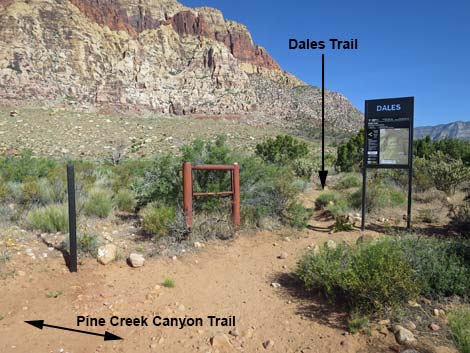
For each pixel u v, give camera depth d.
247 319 4.25
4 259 5.43
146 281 5.26
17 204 8.69
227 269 5.87
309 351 3.56
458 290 4.42
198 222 7.43
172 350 3.63
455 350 3.43
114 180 12.59
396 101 7.87
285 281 5.37
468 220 7.80
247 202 8.31
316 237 7.66
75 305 4.47
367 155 8.20
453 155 21.14
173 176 8.20
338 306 4.44
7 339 3.72
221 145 9.12
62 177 11.05
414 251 4.96
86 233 6.54
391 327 3.80
